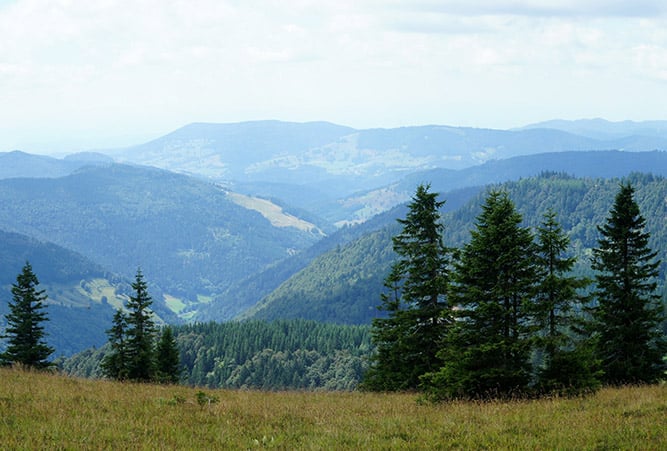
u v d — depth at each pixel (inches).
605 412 617.3
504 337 784.9
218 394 866.1
